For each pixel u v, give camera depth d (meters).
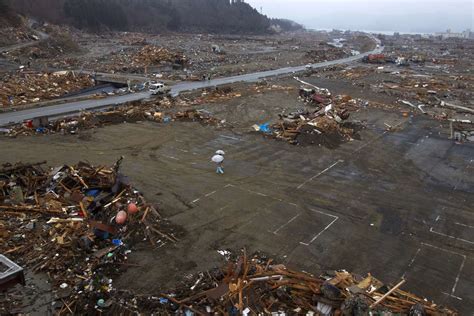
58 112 46.69
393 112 53.88
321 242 22.42
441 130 45.91
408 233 23.83
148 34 177.75
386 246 22.33
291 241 22.39
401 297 17.75
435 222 25.25
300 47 163.00
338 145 39.34
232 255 20.84
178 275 19.06
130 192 26.62
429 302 17.81
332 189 29.50
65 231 21.53
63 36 113.12
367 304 16.09
